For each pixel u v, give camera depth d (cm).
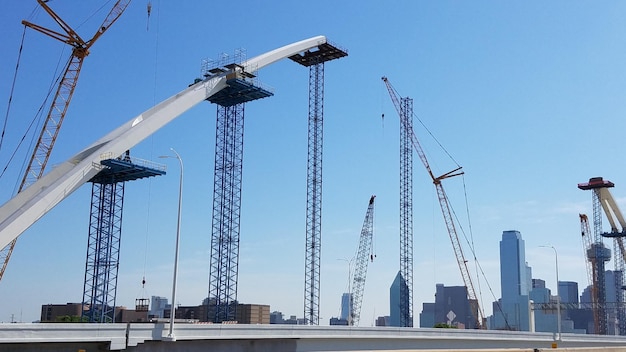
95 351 4903
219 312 11919
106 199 11500
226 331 5778
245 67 12412
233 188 12444
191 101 11531
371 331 7369
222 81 12169
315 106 14188
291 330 6444
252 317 15700
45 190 9469
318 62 14525
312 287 13050
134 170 10812
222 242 12175
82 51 11725
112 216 11488
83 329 4772
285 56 13512
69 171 9900
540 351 6606
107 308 11231
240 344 5991
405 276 16888
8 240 8712
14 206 9719
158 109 11569
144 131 10875
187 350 5500
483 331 8881
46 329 4562
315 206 13562
